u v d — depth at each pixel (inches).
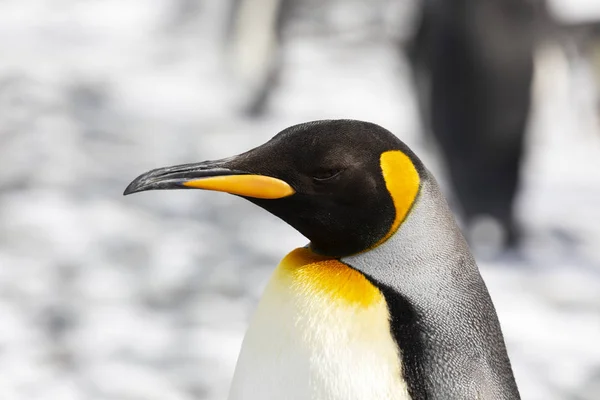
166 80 1330.0
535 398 410.0
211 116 1112.2
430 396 172.7
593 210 754.8
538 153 968.3
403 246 180.5
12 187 695.1
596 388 422.0
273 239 619.8
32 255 554.6
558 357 453.7
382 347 175.2
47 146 807.1
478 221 708.0
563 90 849.5
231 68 1248.8
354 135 180.4
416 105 768.3
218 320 471.2
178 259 557.3
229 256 569.6
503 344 184.9
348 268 183.9
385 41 1497.3
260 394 180.1
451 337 175.6
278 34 1218.6
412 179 181.2
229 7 1263.5
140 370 409.7
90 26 1829.5
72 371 406.9
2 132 837.8
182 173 180.7
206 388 396.2
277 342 180.9
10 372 399.9
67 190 697.0
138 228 617.6
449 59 707.4
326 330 177.6
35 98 1021.8
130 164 804.0
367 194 179.2
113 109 1071.0
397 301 177.8
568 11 1385.3
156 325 462.9
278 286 187.5
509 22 693.3
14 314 466.9
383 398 172.6
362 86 1291.8
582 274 583.2
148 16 1923.0
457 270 181.5
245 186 179.2
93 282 516.7
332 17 1523.1
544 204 773.9
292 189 179.6
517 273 585.6
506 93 700.0
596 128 952.3
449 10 706.2
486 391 174.6
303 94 1250.0
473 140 706.8
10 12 1979.6
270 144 183.2
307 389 175.6
